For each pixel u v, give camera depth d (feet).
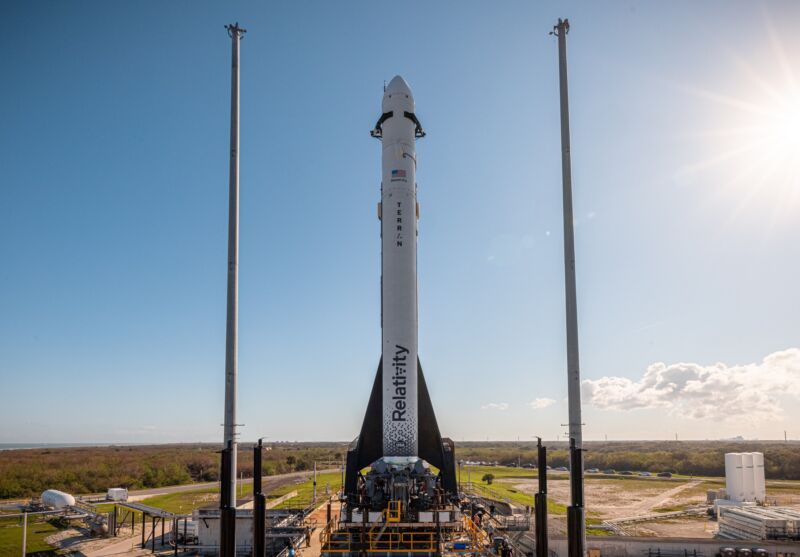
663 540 120.98
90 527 147.43
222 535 60.85
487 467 446.60
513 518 141.69
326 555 83.15
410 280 103.30
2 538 136.36
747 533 142.92
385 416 99.76
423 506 91.35
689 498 242.99
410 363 101.09
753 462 203.51
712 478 350.43
